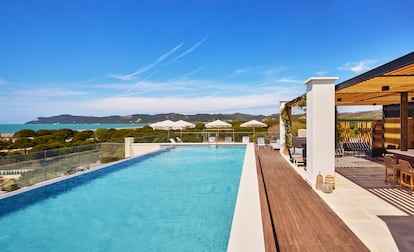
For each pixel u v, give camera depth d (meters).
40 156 9.38
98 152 13.07
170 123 22.17
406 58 4.20
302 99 10.52
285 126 14.12
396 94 9.93
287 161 11.68
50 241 5.58
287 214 5.15
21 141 23.69
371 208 5.47
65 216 6.91
